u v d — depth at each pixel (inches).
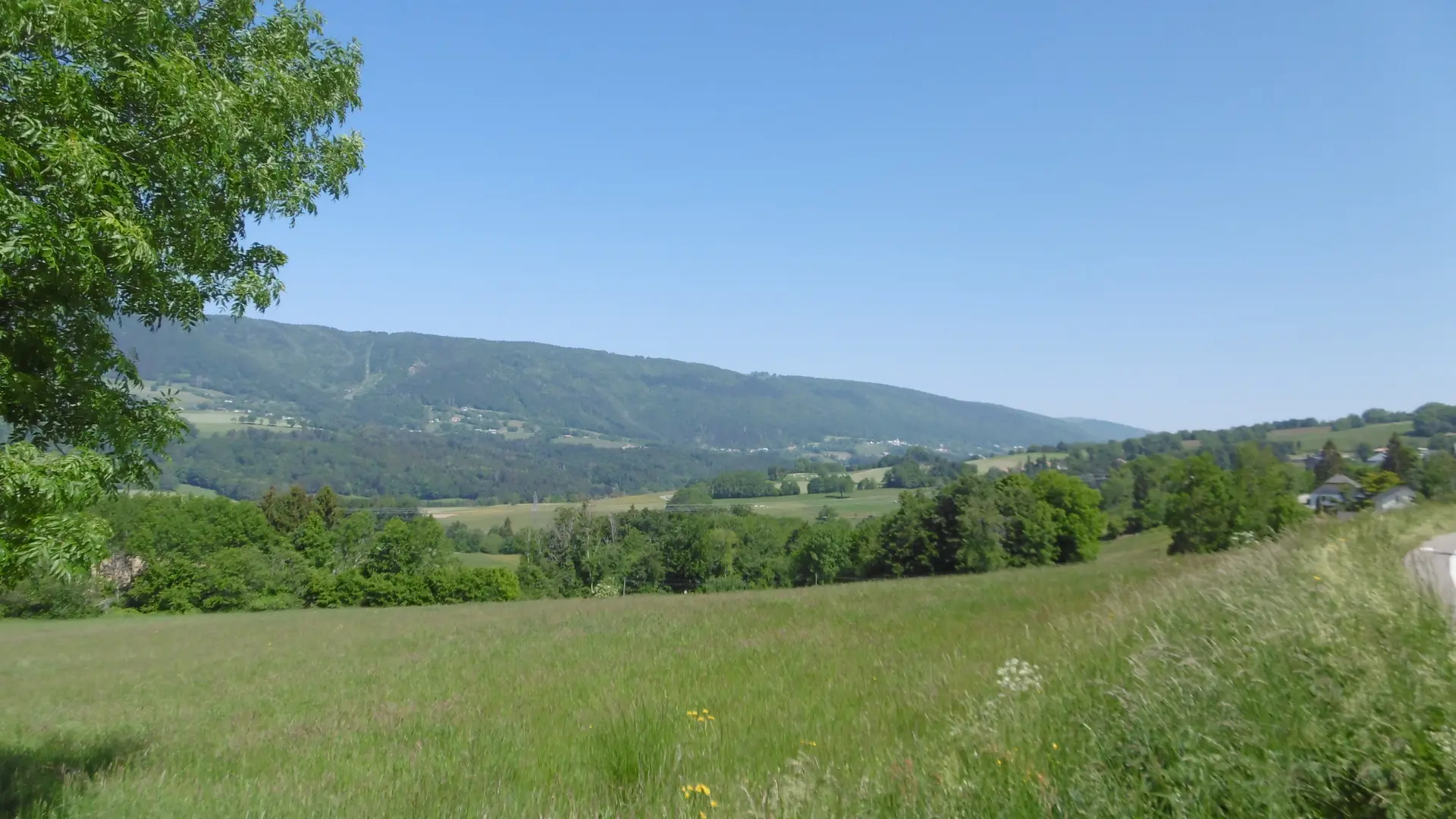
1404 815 164.7
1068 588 804.6
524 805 269.0
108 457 296.0
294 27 359.9
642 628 884.6
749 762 287.1
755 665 518.6
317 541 2930.6
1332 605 279.0
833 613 830.5
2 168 237.8
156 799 314.3
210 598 2421.3
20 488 247.1
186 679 790.5
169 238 307.3
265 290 353.7
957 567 2827.3
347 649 987.9
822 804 210.4
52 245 241.1
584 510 3376.0
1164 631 322.3
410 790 299.7
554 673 589.3
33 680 882.1
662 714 364.5
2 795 319.9
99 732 511.5
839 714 350.9
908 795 207.6
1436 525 887.1
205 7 330.6
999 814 186.5
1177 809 179.8
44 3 241.6
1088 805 185.5
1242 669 236.5
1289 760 184.5
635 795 267.3
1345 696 204.5
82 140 246.4
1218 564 578.6
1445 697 192.7
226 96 296.5
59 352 292.4
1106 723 228.1
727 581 3228.3
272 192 337.1
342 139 386.9
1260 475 1721.2
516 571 3218.5
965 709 299.6
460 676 631.8
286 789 317.7
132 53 278.2
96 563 265.4
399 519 3002.0
